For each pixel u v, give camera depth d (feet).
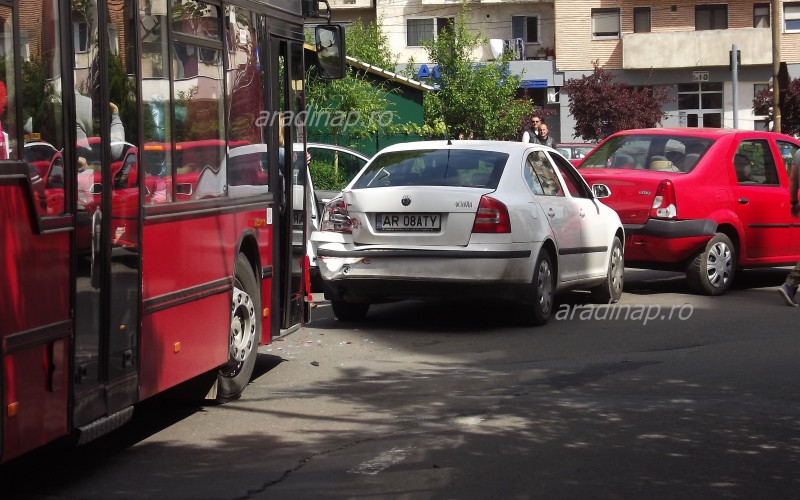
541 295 39.27
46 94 18.22
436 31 204.85
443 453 22.22
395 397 27.91
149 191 22.16
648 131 51.57
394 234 37.70
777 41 117.50
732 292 49.62
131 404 21.34
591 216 43.29
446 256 36.96
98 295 19.94
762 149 51.26
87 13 19.71
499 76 150.82
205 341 25.14
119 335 20.79
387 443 23.15
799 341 35.55
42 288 17.94
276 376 30.99
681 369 31.04
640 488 19.62
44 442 18.03
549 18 202.69
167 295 22.95
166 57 23.12
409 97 123.44
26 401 17.42
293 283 32.19
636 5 194.29
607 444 22.82
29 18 17.76
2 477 20.85
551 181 41.34
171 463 21.80
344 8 208.44
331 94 94.22
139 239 21.62
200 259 24.81
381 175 39.37
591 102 183.62
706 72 184.34
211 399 27.20
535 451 22.30
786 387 28.48
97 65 20.04
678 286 51.85
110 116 20.51
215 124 25.98
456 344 35.99
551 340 36.45
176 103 23.63
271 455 22.33
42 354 17.97
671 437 23.39
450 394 28.17
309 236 49.85
